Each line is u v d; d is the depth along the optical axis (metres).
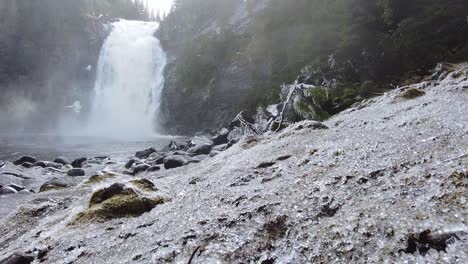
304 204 5.56
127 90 66.31
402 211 4.53
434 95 14.45
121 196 7.43
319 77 30.39
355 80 30.11
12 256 5.80
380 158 6.69
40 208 9.52
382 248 4.03
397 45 30.03
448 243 3.69
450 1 30.94
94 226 6.58
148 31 80.62
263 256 4.56
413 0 32.66
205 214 6.01
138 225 6.26
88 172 19.09
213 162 13.58
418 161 5.95
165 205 7.22
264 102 36.25
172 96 56.66
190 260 4.31
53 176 18.12
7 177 16.50
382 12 34.09
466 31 28.80
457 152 5.81
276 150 10.10
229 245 4.88
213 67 52.59
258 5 57.19
